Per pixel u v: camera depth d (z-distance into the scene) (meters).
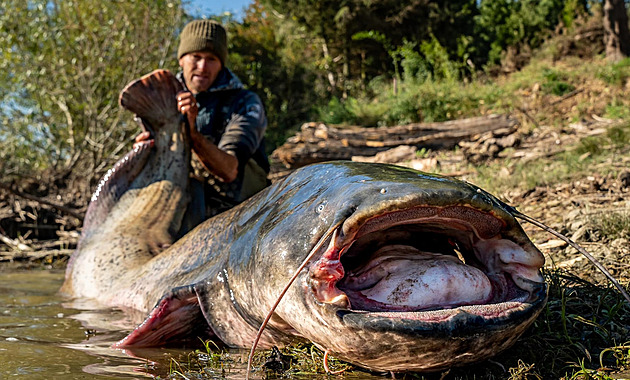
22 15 10.13
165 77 4.42
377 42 24.41
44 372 2.08
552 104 12.38
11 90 10.26
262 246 2.21
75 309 3.60
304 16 25.09
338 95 24.27
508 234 1.91
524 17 23.97
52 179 8.78
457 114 12.73
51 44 10.45
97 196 4.43
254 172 4.93
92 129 9.97
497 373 1.98
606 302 2.52
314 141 9.62
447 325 1.68
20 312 3.48
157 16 10.91
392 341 1.71
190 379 2.03
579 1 23.36
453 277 1.84
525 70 17.33
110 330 2.96
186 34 4.95
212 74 4.95
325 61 25.33
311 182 2.28
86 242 4.36
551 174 5.75
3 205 8.02
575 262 3.27
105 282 3.94
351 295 1.89
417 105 13.27
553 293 2.64
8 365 2.17
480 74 17.77
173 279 3.16
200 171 4.75
